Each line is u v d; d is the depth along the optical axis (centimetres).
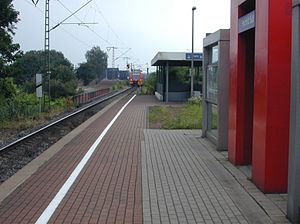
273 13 709
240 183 816
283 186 739
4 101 2931
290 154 608
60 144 1301
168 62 3862
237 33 952
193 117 2169
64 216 634
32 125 2105
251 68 959
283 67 716
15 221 611
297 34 590
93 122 2000
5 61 3238
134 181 845
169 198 725
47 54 3341
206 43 1366
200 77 3981
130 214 643
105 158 1080
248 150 973
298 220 594
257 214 638
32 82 5128
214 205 683
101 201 710
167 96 3916
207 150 1196
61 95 4822
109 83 10794
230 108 1020
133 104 3547
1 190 773
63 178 866
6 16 3225
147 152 1166
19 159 1211
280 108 722
